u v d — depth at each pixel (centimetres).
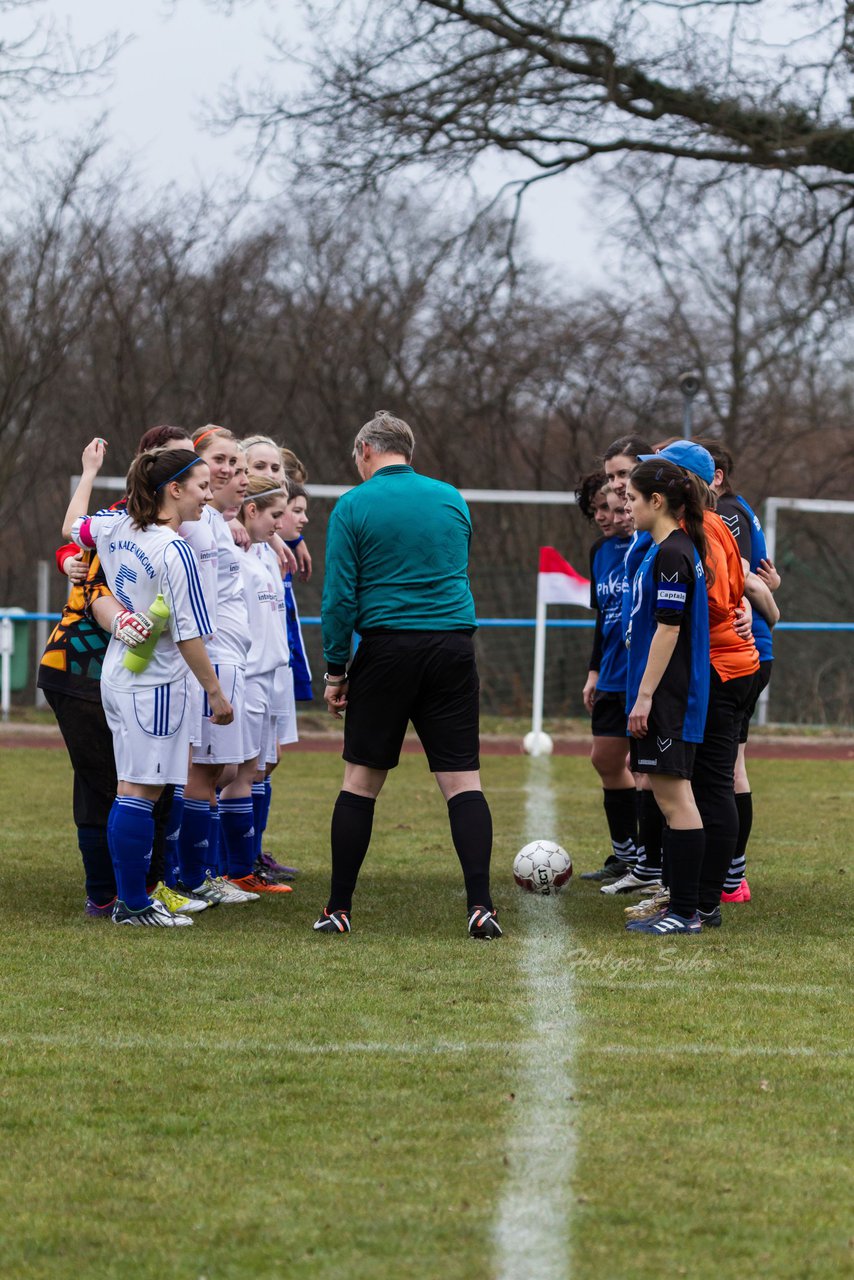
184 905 1453
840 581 4438
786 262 4853
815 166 4578
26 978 1162
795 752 3700
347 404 6347
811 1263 654
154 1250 667
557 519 4988
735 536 1534
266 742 1655
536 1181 746
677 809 1371
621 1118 841
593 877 1734
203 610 1335
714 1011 1077
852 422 6456
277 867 1728
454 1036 1004
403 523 1326
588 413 6456
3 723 3988
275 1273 645
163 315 5856
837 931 1390
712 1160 776
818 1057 962
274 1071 922
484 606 4666
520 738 3922
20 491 5978
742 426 6381
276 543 1733
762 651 1532
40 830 2055
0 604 5616
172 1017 1047
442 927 1392
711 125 4388
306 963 1224
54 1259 659
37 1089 885
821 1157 781
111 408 5838
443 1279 639
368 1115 843
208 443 1518
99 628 1405
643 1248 670
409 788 2702
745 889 1569
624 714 1688
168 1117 839
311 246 5944
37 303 5053
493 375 6359
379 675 1327
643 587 1376
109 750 1416
